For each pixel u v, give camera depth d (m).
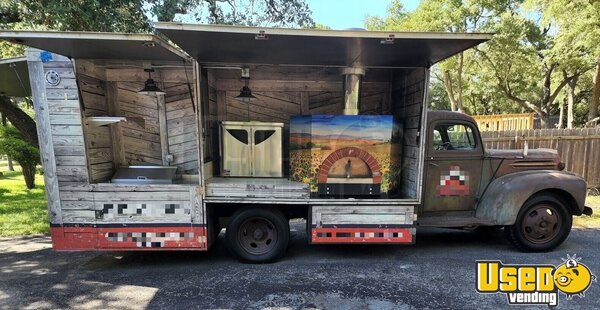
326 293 2.84
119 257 3.81
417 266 3.42
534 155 4.07
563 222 3.80
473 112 22.92
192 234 3.40
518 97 17.45
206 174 3.70
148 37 2.83
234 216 3.51
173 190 3.36
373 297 2.77
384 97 4.67
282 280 3.11
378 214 3.47
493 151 4.04
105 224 3.34
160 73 4.25
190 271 3.36
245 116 4.62
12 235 4.78
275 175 4.02
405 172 3.94
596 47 9.03
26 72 3.66
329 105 4.70
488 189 3.92
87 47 3.01
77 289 2.98
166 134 4.37
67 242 3.35
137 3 4.95
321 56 3.52
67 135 3.26
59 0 4.46
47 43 2.85
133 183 3.61
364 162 3.59
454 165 3.92
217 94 4.51
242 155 3.99
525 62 12.73
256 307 2.62
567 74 14.43
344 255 3.77
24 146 9.31
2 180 12.26
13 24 5.62
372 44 3.01
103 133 3.81
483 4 10.38
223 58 3.58
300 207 3.72
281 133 4.00
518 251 3.85
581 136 6.87
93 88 3.71
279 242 3.53
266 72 4.49
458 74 12.68
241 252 3.53
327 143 3.57
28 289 2.99
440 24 10.66
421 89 3.60
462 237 4.47
